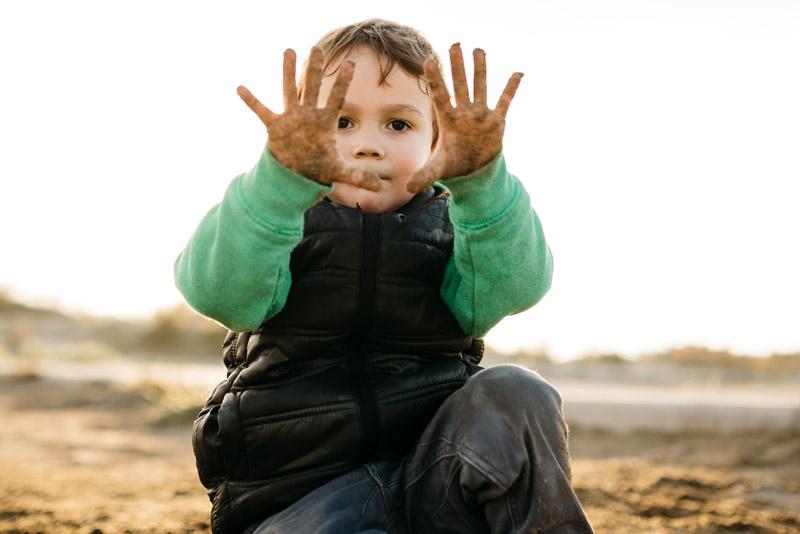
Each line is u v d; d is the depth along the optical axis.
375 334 2.08
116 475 5.29
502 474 1.82
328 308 2.04
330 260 2.04
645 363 20.00
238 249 1.90
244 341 2.16
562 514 1.83
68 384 12.63
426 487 1.93
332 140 1.80
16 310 40.41
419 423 2.08
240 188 1.93
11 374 13.80
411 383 2.08
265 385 2.08
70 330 34.44
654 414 8.20
